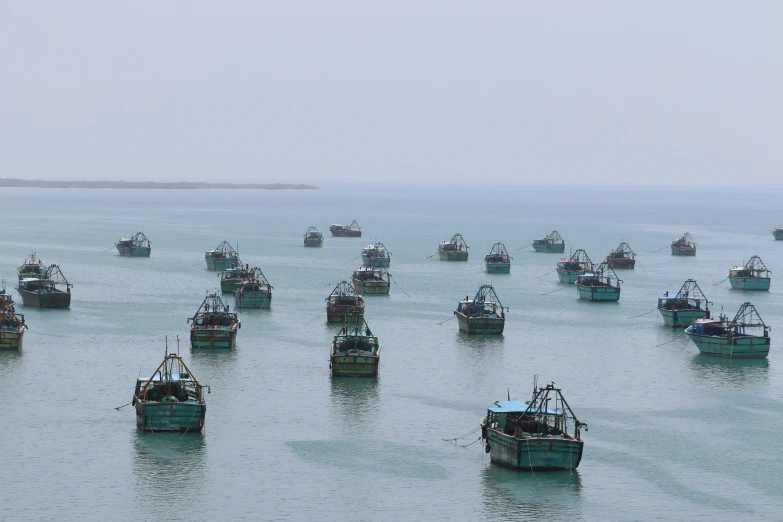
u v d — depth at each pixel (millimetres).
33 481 81562
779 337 148375
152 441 91562
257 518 75562
